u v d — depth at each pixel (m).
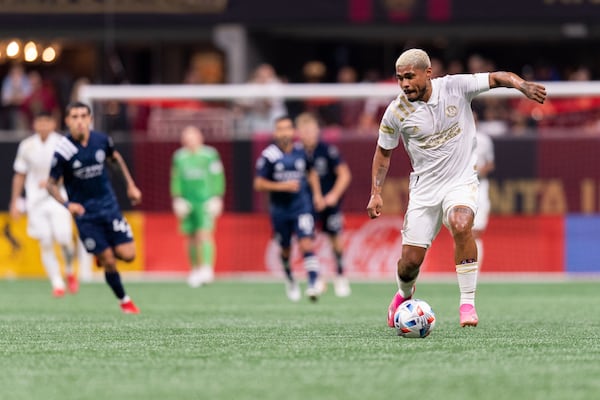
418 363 26.14
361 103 74.19
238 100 73.12
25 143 55.28
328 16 82.12
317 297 51.53
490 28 84.31
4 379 24.20
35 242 69.75
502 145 68.50
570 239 68.38
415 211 32.44
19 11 83.50
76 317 42.00
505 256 68.69
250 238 69.88
